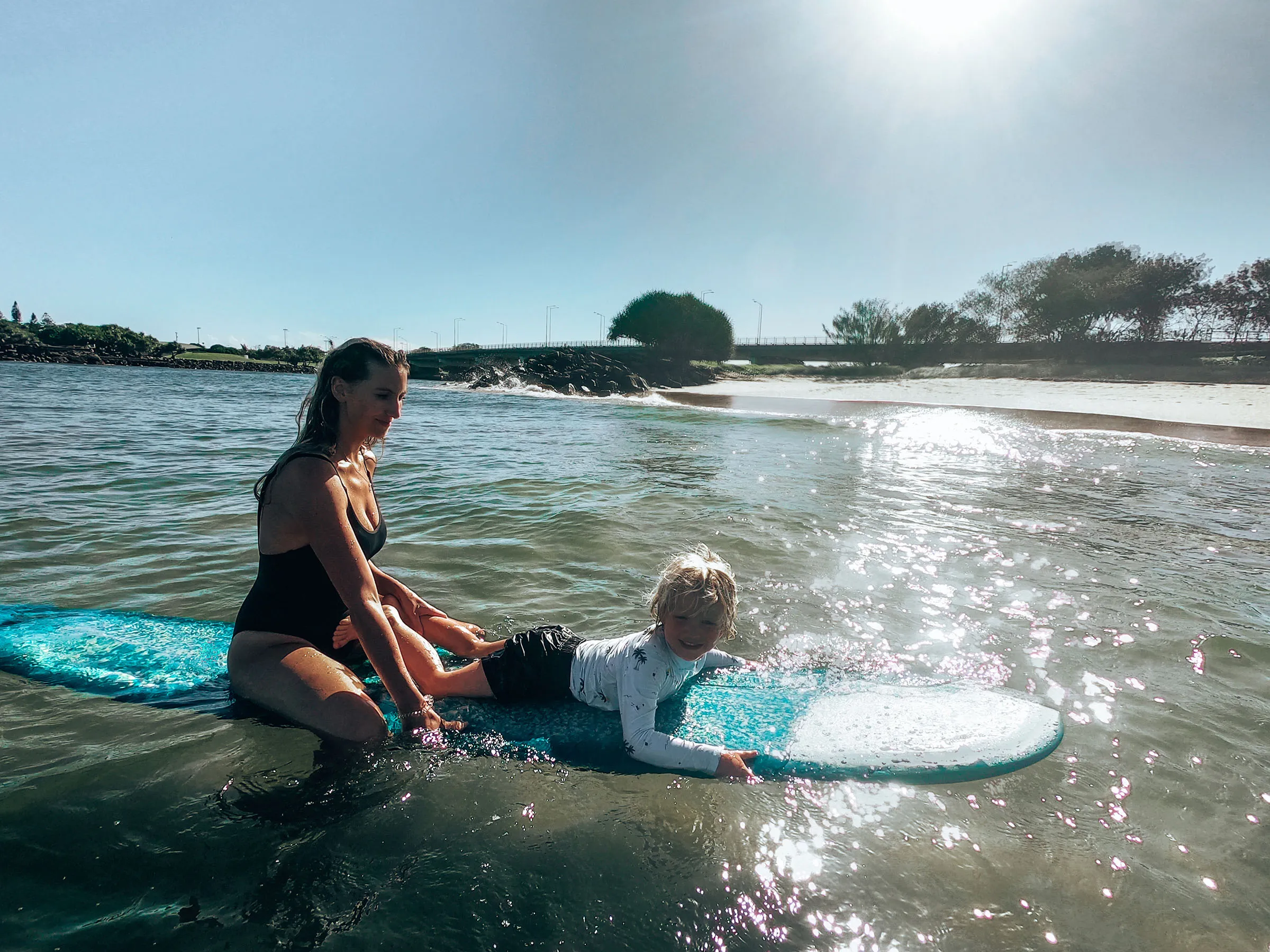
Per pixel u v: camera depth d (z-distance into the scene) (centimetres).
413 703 272
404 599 342
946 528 620
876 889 192
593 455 1115
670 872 198
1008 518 668
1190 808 228
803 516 663
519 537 569
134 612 387
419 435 1425
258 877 194
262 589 296
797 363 7706
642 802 233
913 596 442
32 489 722
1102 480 922
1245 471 1033
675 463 1035
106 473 830
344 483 295
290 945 169
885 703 299
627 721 271
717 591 268
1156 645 365
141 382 4056
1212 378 3941
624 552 528
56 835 208
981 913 183
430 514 648
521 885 192
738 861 204
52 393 2616
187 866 198
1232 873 199
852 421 1895
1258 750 264
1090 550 554
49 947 167
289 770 245
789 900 187
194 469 879
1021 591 452
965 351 6475
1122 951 170
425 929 175
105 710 282
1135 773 249
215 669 317
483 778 245
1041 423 1861
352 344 293
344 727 261
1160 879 196
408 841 210
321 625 304
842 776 249
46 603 398
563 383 4191
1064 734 276
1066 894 190
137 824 214
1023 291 6850
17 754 250
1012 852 208
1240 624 394
